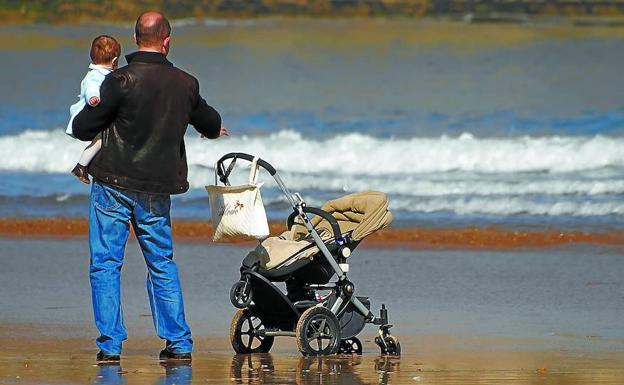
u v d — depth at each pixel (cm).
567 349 3005
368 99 8706
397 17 12519
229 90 9025
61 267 4462
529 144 6875
